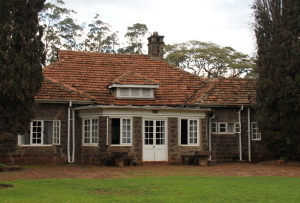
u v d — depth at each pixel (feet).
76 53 79.97
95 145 62.85
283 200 30.94
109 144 61.57
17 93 50.85
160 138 64.39
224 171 53.36
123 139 62.59
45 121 65.16
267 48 66.39
